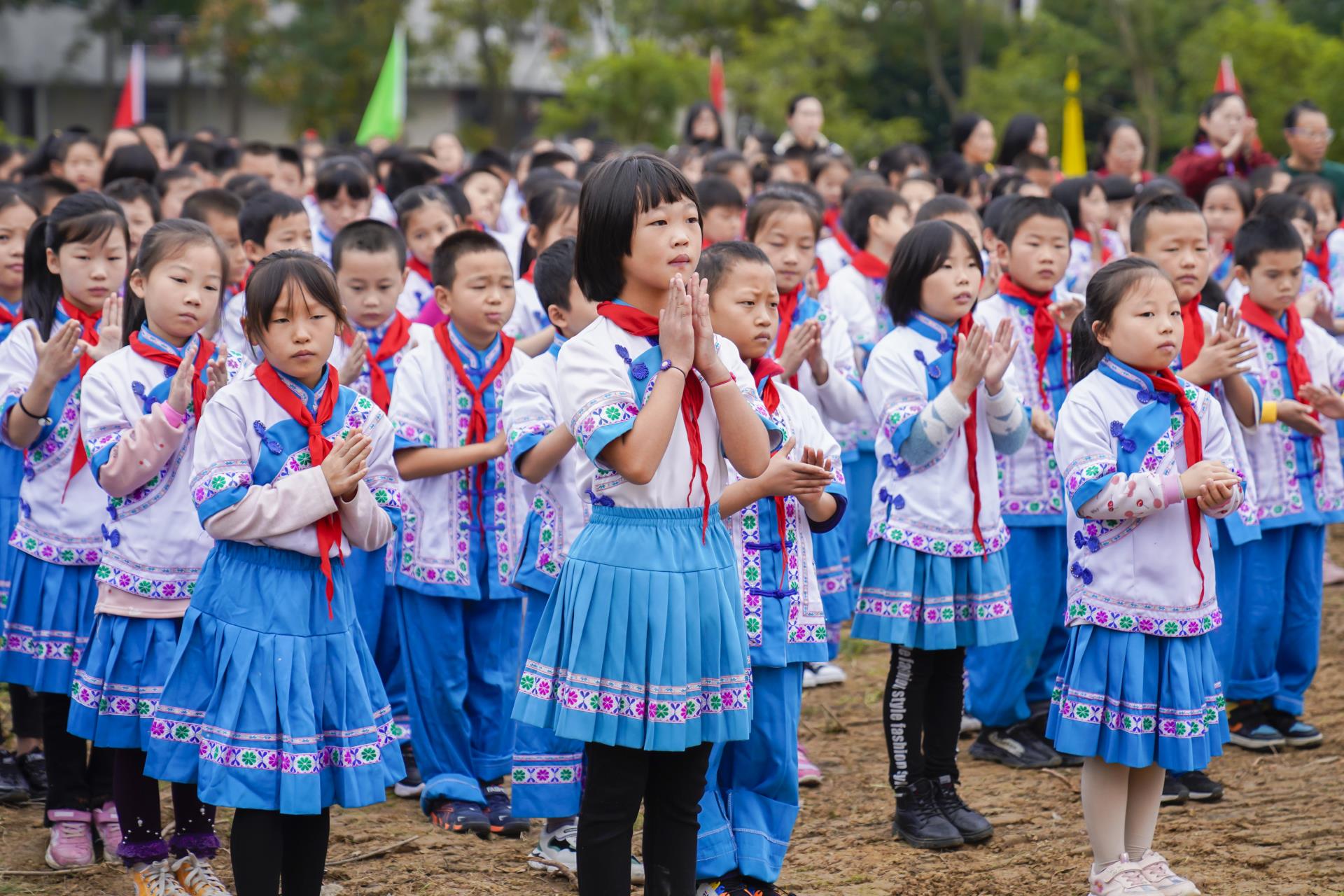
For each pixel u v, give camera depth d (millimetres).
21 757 5125
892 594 4613
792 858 4531
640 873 4367
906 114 31516
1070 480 4094
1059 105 24969
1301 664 5777
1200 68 21688
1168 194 5430
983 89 25797
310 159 11617
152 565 4004
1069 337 5562
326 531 3592
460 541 4875
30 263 4773
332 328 3703
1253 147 10039
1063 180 7594
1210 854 4465
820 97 26156
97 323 4754
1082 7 26156
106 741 3977
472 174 8328
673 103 23219
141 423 3906
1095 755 4047
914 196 7992
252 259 6055
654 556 3172
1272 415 5355
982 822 4633
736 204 6336
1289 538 5781
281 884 3766
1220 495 3910
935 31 28609
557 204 6137
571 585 3242
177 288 4086
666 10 27266
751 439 3178
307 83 26328
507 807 4926
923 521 4602
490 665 5020
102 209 4727
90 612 4504
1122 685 4023
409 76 26859
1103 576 4086
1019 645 5461
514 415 4266
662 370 3094
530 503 5004
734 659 3230
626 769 3252
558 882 4359
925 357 4734
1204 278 5344
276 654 3529
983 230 6641
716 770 3910
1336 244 7508
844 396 5418
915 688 4680
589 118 23656
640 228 3164
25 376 4582
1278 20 21234
